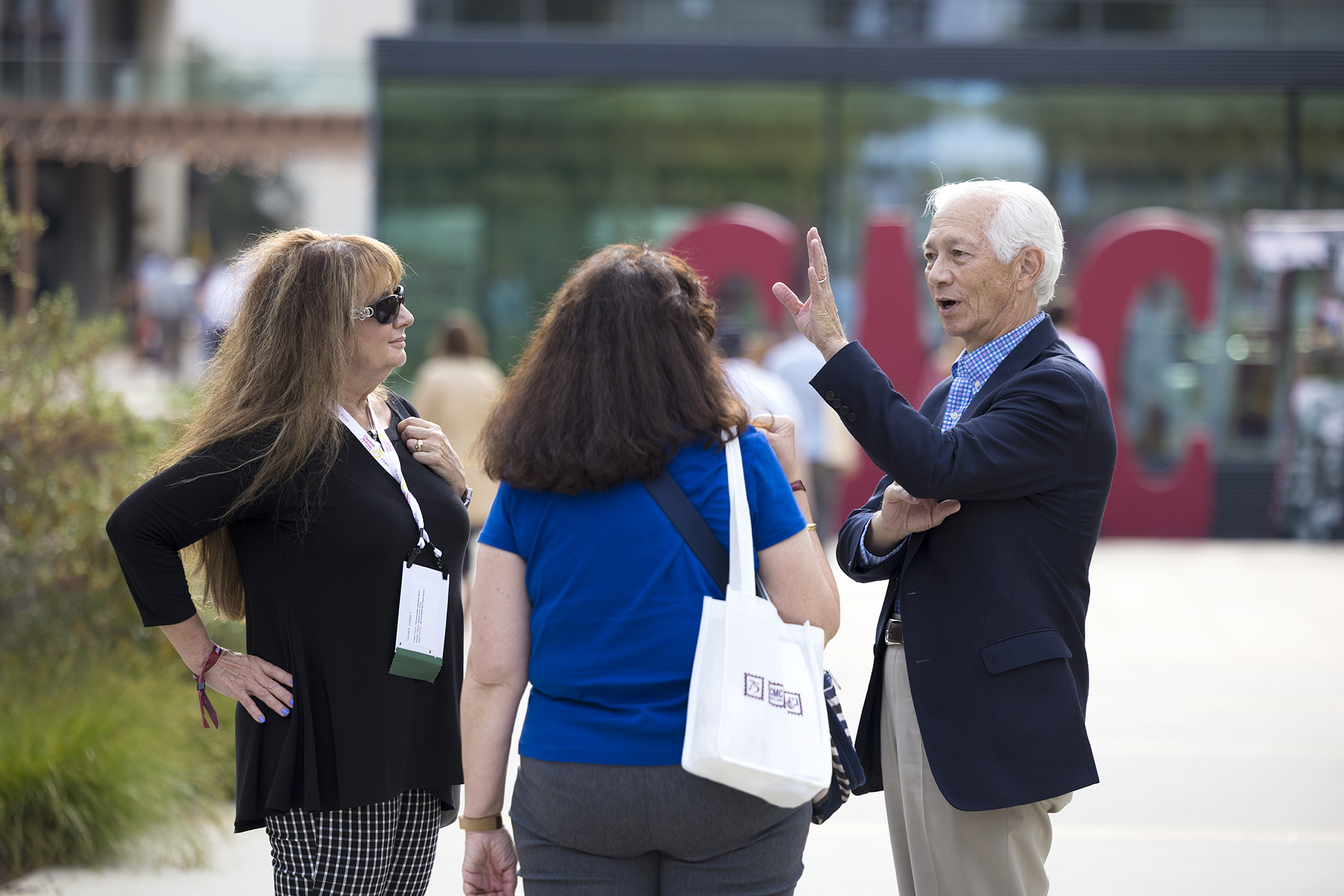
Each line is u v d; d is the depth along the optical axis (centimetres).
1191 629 1195
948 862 389
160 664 779
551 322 334
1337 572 1455
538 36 1775
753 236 1627
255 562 377
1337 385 1672
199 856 629
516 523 333
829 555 1399
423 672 386
